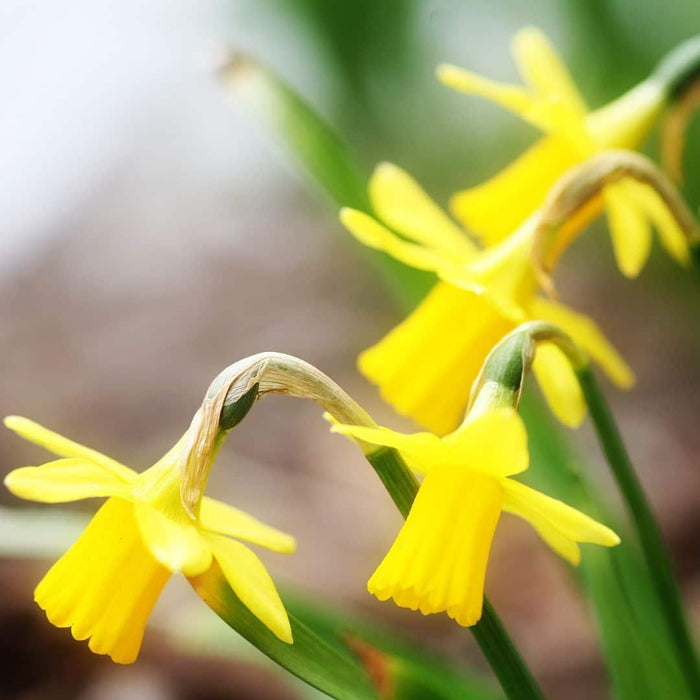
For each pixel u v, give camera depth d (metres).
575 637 0.99
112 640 0.43
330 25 1.70
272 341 1.68
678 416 1.31
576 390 0.51
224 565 0.43
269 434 1.43
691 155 1.29
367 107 1.77
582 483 0.58
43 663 0.94
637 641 0.55
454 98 1.77
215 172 2.32
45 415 1.53
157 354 1.68
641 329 1.53
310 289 1.83
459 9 1.75
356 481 1.28
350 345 1.63
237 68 0.73
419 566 0.43
